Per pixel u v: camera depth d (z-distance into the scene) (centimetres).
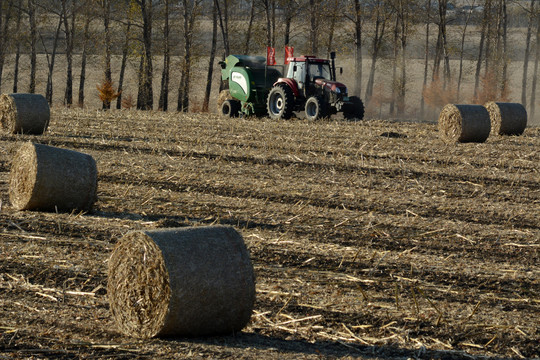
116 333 1647
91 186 2844
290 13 12500
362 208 3084
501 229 2778
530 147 5003
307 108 6531
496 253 2461
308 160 4244
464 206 3162
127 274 1617
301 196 3269
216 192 3316
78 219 2712
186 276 1543
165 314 1541
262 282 2058
